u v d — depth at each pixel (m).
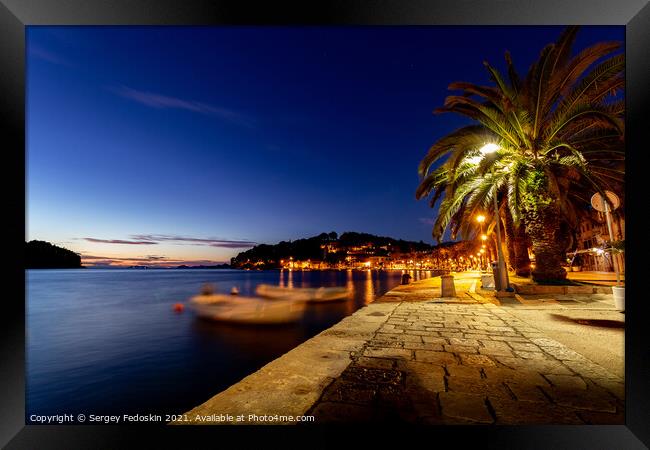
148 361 13.69
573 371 4.40
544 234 13.57
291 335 18.16
